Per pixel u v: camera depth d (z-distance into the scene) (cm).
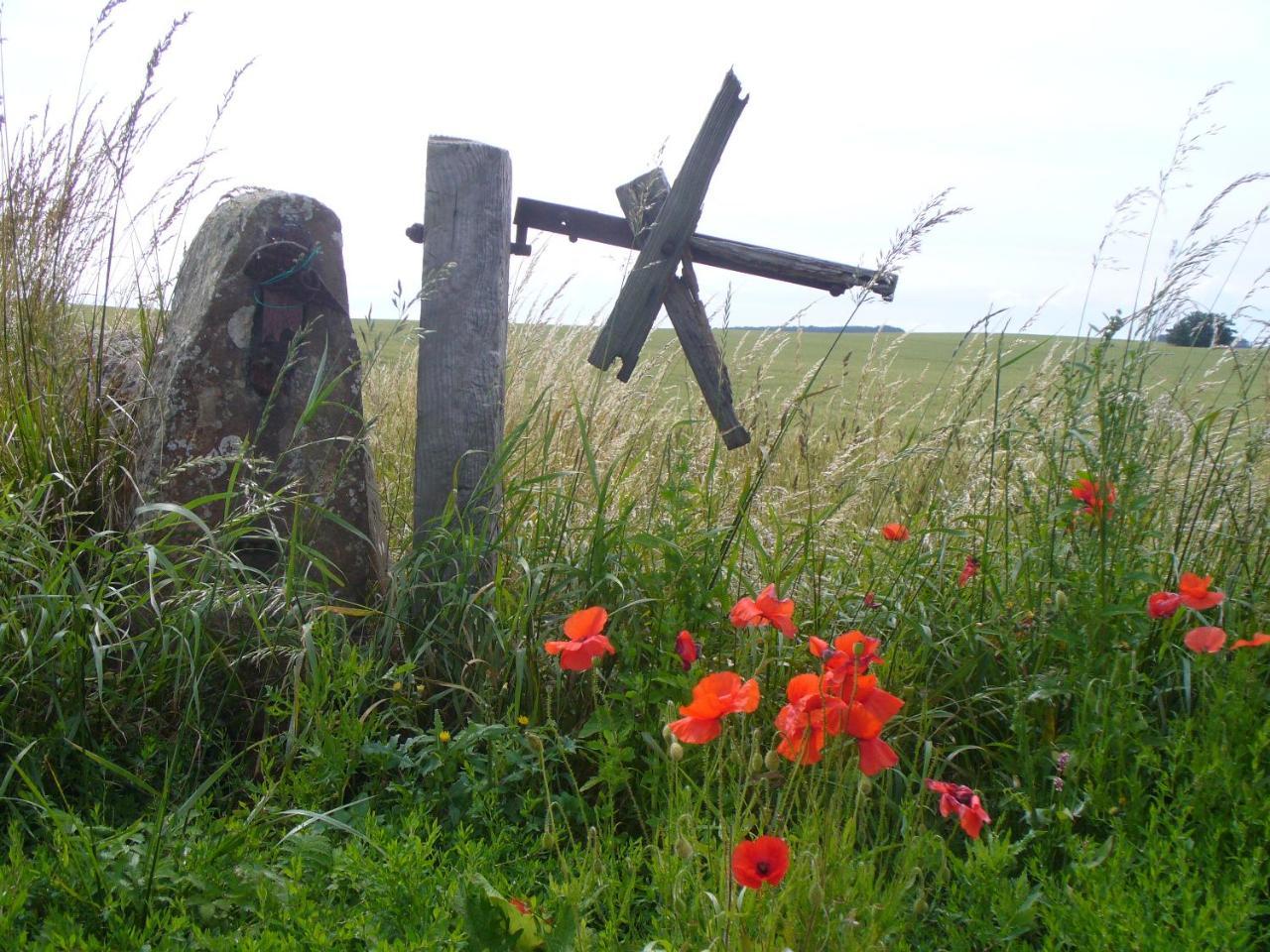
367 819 251
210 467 354
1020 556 356
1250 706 291
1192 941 201
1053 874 258
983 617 346
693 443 452
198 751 294
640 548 356
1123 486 325
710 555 344
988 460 413
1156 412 384
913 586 353
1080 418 356
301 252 359
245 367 359
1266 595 354
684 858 202
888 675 316
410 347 552
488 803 271
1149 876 230
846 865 199
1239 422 400
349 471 371
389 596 346
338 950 206
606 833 268
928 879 246
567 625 239
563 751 279
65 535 351
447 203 372
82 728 293
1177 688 311
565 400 525
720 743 215
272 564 362
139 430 378
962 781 309
